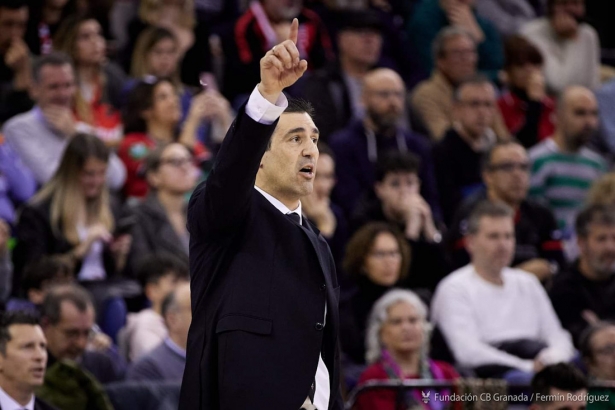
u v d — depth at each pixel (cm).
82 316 1822
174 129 2611
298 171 1095
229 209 1042
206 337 1066
